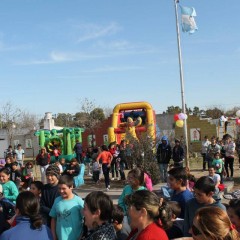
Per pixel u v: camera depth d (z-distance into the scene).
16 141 49.50
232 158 16.95
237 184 15.34
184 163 19.67
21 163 22.02
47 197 6.02
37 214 4.07
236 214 3.63
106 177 15.71
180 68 20.53
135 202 3.25
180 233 4.38
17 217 4.11
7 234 3.94
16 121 51.50
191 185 7.73
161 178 16.11
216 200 4.84
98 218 3.77
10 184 7.50
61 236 5.11
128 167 17.75
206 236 2.66
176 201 5.03
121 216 4.32
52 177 6.09
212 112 58.03
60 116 65.69
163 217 3.34
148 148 16.62
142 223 3.23
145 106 25.88
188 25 20.62
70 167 13.63
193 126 37.97
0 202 6.17
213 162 14.88
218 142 19.77
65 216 5.13
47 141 27.08
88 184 17.64
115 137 25.41
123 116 26.70
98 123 41.00
